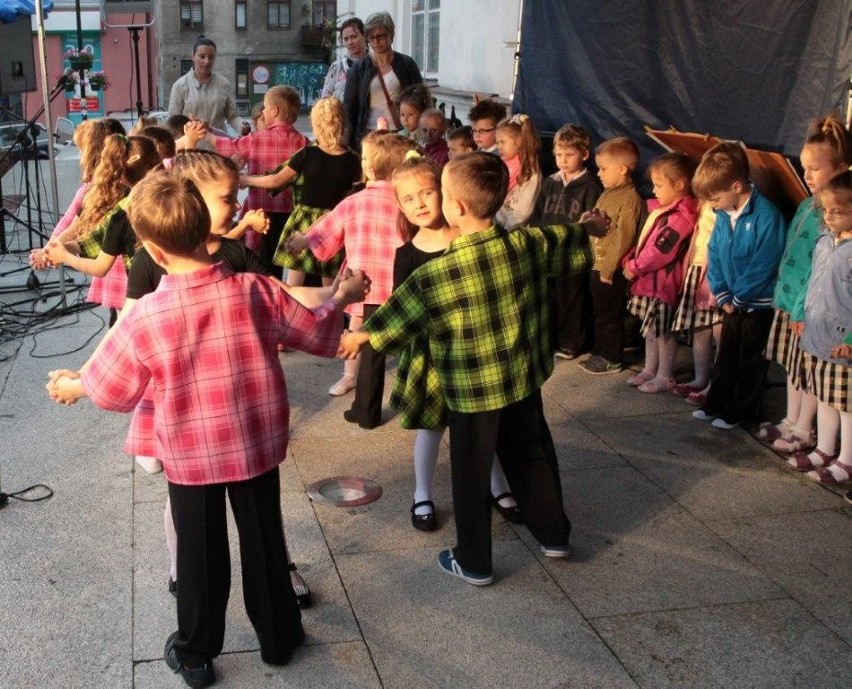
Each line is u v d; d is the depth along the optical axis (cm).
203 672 262
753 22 477
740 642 288
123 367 234
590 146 546
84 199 406
